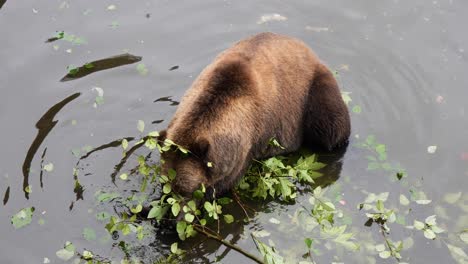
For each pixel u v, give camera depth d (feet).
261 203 29.37
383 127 33.19
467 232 28.43
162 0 39.50
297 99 30.27
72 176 29.84
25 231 27.71
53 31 36.96
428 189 30.25
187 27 37.99
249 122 27.32
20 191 29.17
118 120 32.53
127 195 29.12
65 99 33.40
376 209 29.09
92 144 31.30
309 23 38.75
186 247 27.37
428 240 28.17
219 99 26.12
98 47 36.29
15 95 33.42
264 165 29.25
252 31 37.99
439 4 39.45
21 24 37.24
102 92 33.81
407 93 34.81
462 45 37.04
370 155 31.89
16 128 31.83
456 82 35.22
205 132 25.52
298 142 31.96
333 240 27.78
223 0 39.81
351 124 33.32
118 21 37.99
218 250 27.37
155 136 27.40
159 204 27.78
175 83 34.58
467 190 30.19
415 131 32.91
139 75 34.91
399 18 38.81
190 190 25.58
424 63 36.19
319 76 30.86
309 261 27.07
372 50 37.06
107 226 26.61
